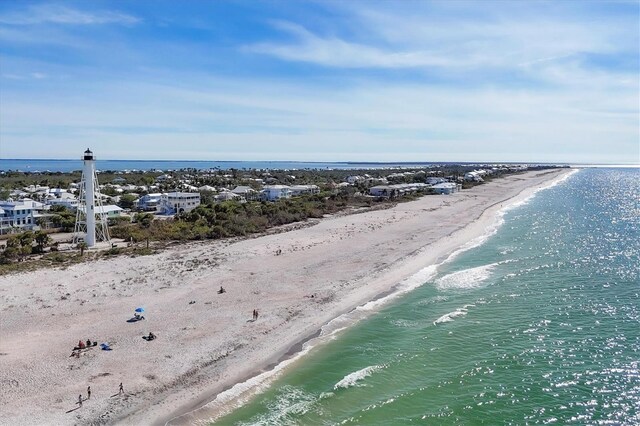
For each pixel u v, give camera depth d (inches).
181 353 1425.9
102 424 1084.5
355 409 1141.1
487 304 1873.8
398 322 1688.0
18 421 1081.4
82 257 2623.0
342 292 2007.9
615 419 1096.8
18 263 2479.1
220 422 1097.4
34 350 1437.0
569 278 2237.9
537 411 1132.5
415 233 3358.8
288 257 2608.3
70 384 1245.1
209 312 1761.8
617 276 2261.3
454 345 1492.4
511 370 1328.7
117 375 1293.1
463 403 1164.5
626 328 1611.7
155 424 1089.4
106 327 1616.6
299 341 1525.6
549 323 1668.3
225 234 3267.7
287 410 1140.5
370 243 2989.7
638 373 1301.7
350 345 1494.8
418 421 1093.1
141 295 1951.3
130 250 2790.4
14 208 3577.8
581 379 1277.1
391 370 1332.4
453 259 2645.2
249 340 1521.9
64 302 1865.2
